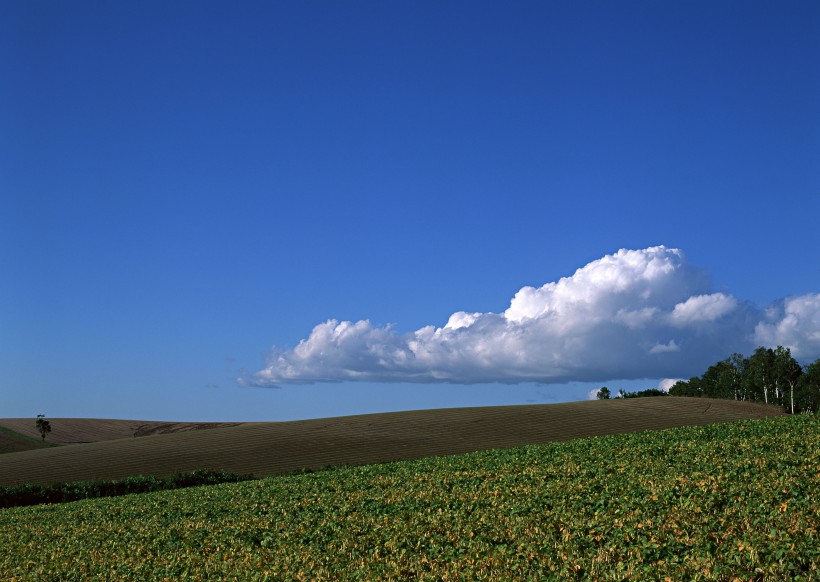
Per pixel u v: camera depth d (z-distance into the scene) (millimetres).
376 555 16719
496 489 23359
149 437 81500
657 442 32531
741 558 12398
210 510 28547
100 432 130750
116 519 30125
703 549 13203
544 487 22609
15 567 21969
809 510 14891
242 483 39812
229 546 20750
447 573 14266
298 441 72625
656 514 16547
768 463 21016
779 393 133750
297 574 15867
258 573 16438
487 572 13992
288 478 38688
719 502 16844
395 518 20984
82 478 59500
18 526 31219
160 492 40656
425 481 28734
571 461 28812
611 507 17938
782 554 12141
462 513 20062
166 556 20453
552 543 15289
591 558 13945
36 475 61469
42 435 122812
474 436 73375
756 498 16469
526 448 38000
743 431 33062
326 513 23781
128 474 60375
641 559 13477
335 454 66000
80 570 20109
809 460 20781
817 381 128375
